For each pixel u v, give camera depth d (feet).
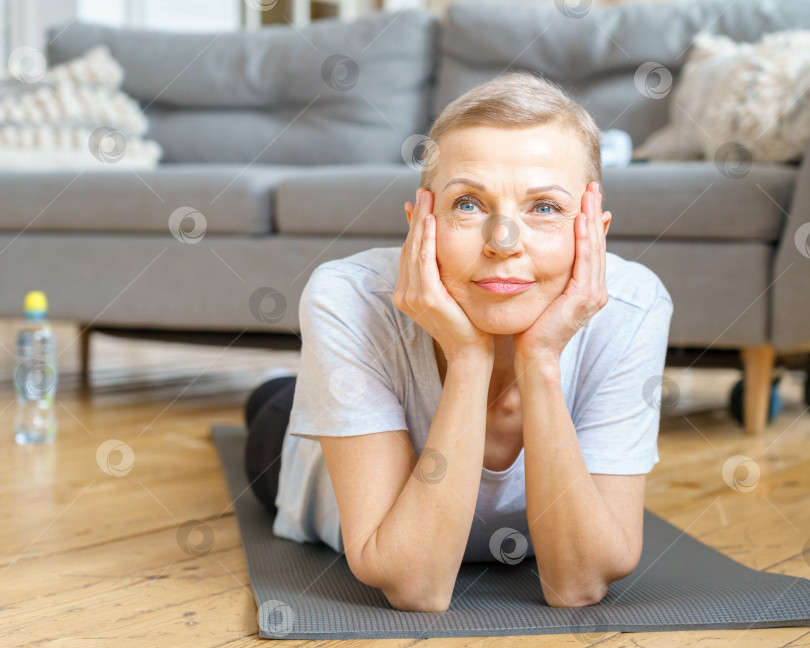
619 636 2.57
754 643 2.52
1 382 7.79
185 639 2.57
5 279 7.07
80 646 2.52
